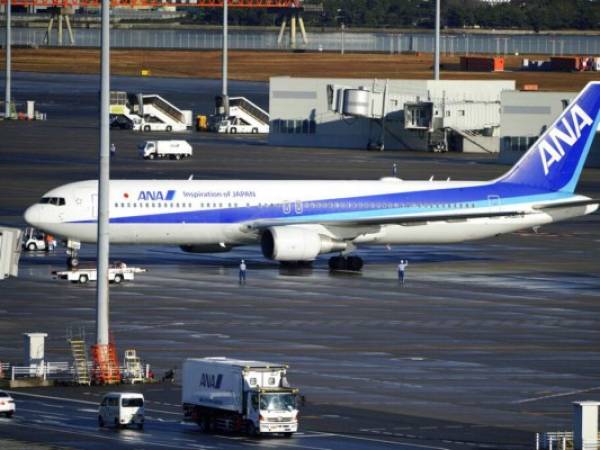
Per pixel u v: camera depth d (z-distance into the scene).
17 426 171.38
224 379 171.12
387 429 174.50
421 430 174.50
